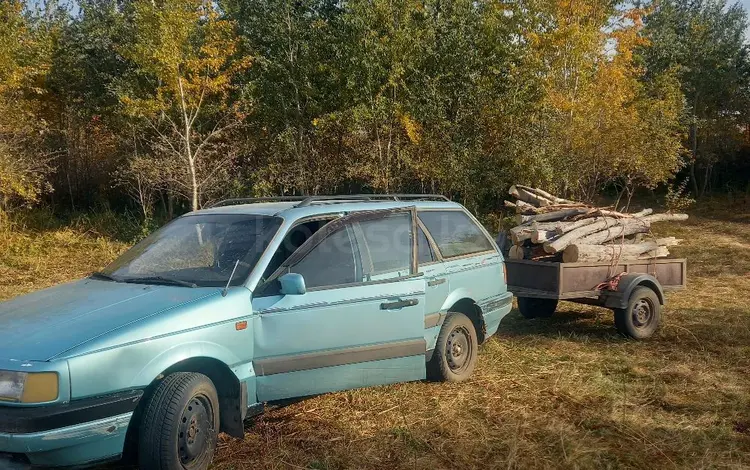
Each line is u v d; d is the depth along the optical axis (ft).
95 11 61.98
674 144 58.44
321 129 53.93
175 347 12.55
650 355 23.03
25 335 12.03
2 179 50.57
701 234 62.80
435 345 18.74
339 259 15.90
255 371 14.12
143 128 57.26
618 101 55.01
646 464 14.20
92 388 11.43
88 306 13.17
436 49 54.60
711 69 84.17
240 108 55.21
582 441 15.24
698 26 84.53
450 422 16.37
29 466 11.14
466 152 53.83
